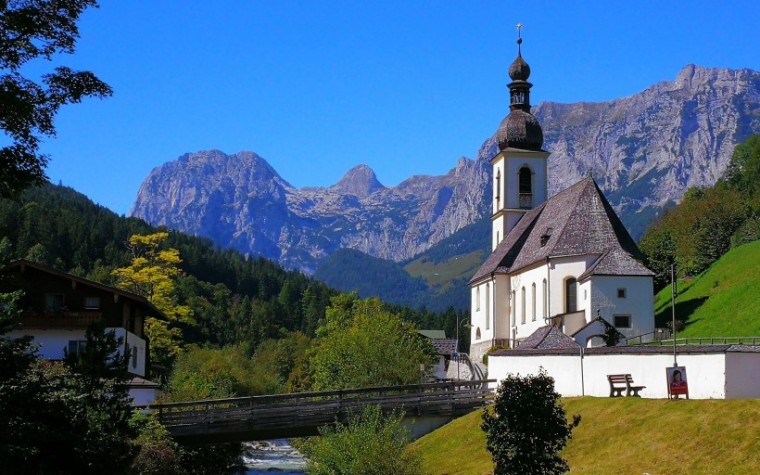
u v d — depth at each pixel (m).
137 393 69.62
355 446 55.94
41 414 36.97
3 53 32.19
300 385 132.12
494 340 109.25
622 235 92.88
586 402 59.84
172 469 56.03
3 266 37.66
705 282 109.00
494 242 128.25
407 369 88.12
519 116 126.50
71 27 33.19
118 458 40.19
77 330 69.44
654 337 84.62
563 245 91.75
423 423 70.75
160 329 103.00
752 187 145.50
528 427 38.75
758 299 90.38
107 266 193.75
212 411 65.81
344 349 90.62
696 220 127.81
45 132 33.25
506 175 125.12
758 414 47.53
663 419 51.56
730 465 43.56
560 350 66.06
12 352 36.47
